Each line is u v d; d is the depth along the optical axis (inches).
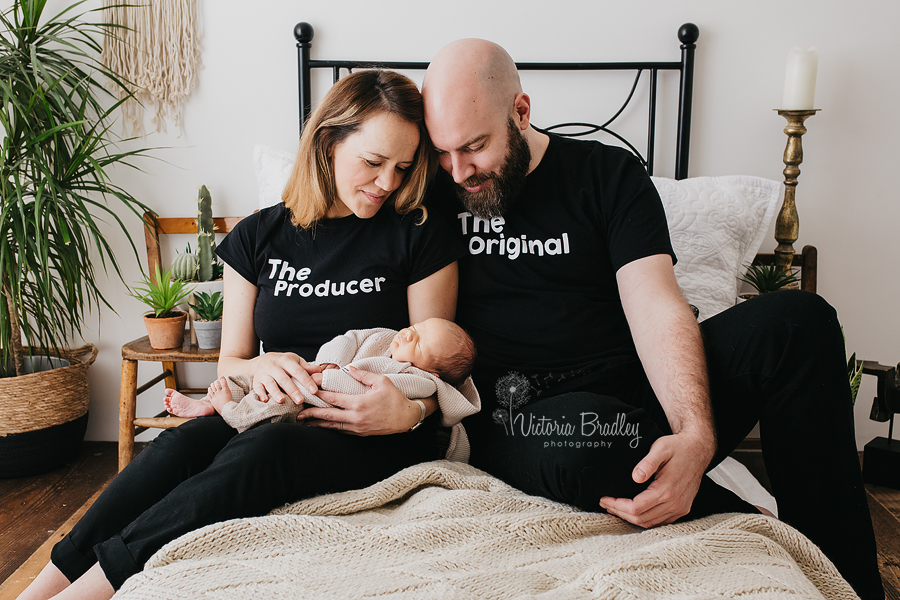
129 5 84.2
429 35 86.0
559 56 86.0
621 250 49.1
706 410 38.7
